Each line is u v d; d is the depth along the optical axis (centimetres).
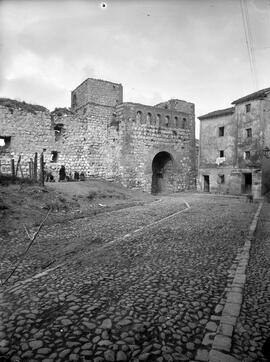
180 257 759
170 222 1262
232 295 519
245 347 378
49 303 495
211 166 3350
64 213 1391
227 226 1182
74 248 834
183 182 3447
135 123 3066
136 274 634
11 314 457
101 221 1266
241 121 2994
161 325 425
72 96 3359
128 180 3000
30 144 2466
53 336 397
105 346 375
